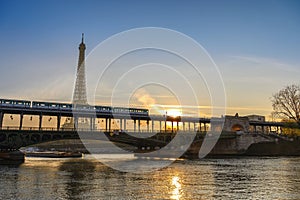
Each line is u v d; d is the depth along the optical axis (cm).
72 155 11706
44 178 5088
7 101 10250
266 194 3766
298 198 3538
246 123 15988
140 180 4975
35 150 13812
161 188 4194
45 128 9119
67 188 4150
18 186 4272
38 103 10725
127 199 3494
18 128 8644
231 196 3644
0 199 3450
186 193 3834
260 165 7850
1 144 8288
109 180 4931
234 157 11788
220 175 5647
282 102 13662
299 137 14150
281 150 13225
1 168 6712
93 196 3641
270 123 18112
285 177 5322
